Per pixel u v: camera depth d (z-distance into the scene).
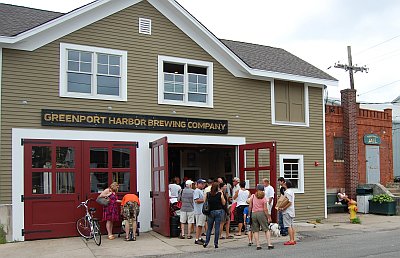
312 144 19.11
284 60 20.14
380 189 21.62
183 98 16.02
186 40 16.12
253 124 17.45
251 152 16.94
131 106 14.87
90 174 13.97
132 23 15.13
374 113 25.03
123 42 14.91
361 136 24.27
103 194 13.44
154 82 15.36
